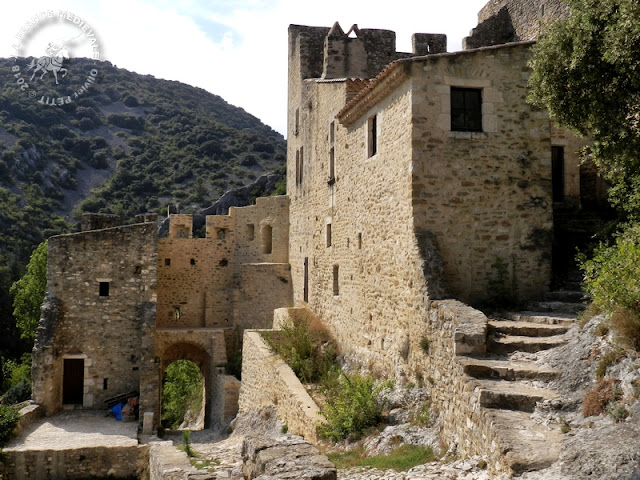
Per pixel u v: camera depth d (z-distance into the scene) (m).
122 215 63.91
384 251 14.34
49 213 62.44
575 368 8.18
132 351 24.45
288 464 7.29
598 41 9.55
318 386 16.31
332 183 19.48
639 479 5.31
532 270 13.12
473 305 12.70
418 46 22.97
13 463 17.64
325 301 20.20
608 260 8.48
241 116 115.19
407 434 10.09
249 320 28.34
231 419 22.27
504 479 6.44
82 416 23.05
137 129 88.56
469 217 12.91
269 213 29.44
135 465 18.23
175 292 29.81
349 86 18.05
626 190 11.01
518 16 21.06
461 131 13.02
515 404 7.81
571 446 6.44
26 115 79.56
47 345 23.08
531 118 13.32
